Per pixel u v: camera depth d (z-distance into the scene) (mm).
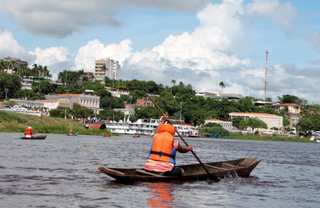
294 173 28047
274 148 90000
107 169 17656
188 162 32688
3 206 12711
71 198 14422
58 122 109625
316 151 83938
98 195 15172
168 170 18750
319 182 23172
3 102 157500
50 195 14789
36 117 103875
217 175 21141
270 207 14789
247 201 15703
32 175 19547
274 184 21062
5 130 85312
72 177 19531
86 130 106812
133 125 158875
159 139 18953
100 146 51906
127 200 14469
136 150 47250
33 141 52938
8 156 28797
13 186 16250
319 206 15438
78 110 180750
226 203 15047
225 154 50938
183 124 177500
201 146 76938
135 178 18125
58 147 43219
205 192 17094
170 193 16250
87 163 26938
